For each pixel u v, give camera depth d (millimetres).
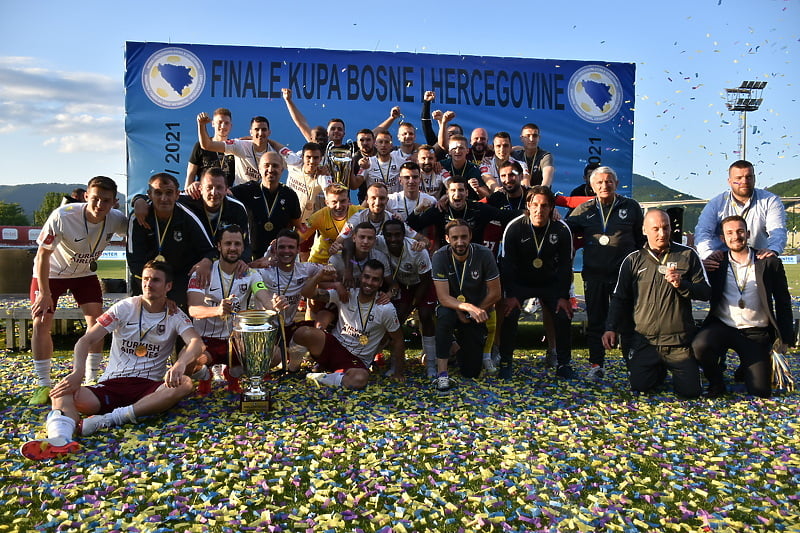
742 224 5172
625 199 6051
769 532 2842
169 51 9102
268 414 4539
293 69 9344
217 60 9188
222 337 5160
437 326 5559
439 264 5660
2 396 4969
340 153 6934
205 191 5469
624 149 10023
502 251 6000
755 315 5215
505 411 4734
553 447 3908
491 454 3783
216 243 5629
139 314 4480
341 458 3684
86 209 5152
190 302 4977
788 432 4250
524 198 7070
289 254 5508
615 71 9938
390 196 6680
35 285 5270
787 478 3467
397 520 2902
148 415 4348
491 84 9703
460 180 6102
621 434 4172
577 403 4984
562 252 5875
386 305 5547
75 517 2879
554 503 3062
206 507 2998
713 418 4574
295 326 5684
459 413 4633
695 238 6156
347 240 5855
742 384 5523
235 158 7512
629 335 5754
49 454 3615
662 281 5246
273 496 3160
